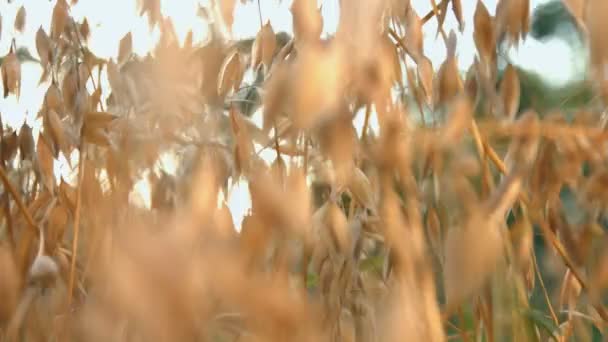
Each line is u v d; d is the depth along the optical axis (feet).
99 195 2.73
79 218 2.67
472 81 2.66
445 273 2.31
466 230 2.31
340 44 2.33
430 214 2.59
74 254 2.62
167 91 2.63
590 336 2.88
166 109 2.63
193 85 2.67
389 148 2.39
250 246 2.29
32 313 2.66
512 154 2.54
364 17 2.35
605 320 2.61
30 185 3.06
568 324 2.85
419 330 2.34
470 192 2.38
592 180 2.59
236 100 2.68
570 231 2.68
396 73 2.63
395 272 2.39
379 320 2.67
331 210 2.66
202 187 2.34
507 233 2.70
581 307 2.91
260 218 2.30
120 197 2.63
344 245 2.66
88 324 2.33
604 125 2.56
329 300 2.66
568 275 2.89
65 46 3.00
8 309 2.53
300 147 2.62
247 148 2.58
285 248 2.36
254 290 2.21
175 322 2.15
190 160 2.57
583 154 2.58
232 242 2.38
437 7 2.69
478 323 2.70
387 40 2.58
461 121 2.46
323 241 2.66
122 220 2.55
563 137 2.58
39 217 2.93
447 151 2.45
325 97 2.26
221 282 2.22
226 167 2.60
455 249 2.31
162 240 2.19
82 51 2.97
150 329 2.15
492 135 2.57
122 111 2.78
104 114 2.69
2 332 2.54
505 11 2.64
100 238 2.60
